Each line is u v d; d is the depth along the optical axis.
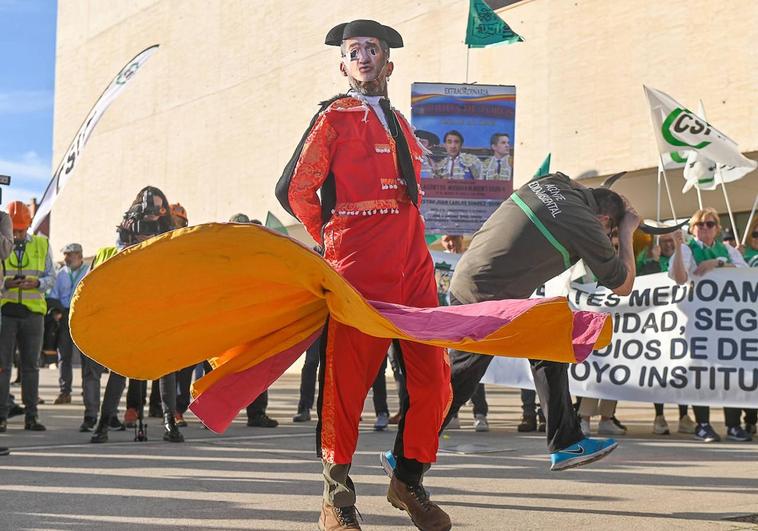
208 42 23.20
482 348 3.30
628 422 9.62
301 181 3.62
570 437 4.83
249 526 4.06
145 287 3.05
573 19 14.77
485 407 8.47
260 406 8.70
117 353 3.28
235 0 22.36
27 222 8.23
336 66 19.52
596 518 4.29
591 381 8.19
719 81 12.95
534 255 4.87
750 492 5.02
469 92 10.99
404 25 17.70
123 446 6.98
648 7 13.79
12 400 9.33
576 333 3.85
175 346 3.36
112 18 27.16
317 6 20.02
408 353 3.63
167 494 4.82
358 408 3.59
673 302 8.04
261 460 6.18
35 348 8.20
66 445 7.04
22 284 7.99
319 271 3.11
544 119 15.14
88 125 10.31
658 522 4.20
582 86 14.62
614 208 5.18
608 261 4.93
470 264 4.96
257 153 21.52
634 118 13.90
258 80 21.58
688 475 5.61
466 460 6.29
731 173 10.42
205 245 2.98
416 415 3.68
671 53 13.50
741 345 7.83
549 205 4.89
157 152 24.91
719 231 8.34
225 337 3.42
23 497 4.71
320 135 3.62
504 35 11.91
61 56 29.61
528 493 4.95
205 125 23.20
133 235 7.16
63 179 10.38
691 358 7.91
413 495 3.73
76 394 12.94
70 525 4.05
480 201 11.01
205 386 3.48
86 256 27.81
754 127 12.55
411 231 3.72
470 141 10.99
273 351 3.52
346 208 3.63
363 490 5.01
